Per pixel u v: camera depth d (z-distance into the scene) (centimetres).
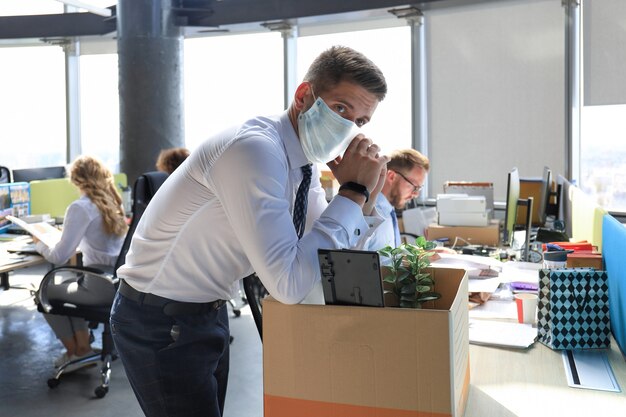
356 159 137
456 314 126
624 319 176
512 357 177
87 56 859
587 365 170
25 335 479
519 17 602
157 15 689
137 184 341
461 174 646
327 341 126
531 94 604
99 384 377
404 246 151
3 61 867
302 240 128
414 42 651
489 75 623
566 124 589
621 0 556
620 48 561
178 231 142
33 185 579
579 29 584
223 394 169
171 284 144
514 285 254
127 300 149
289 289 123
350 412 126
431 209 509
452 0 590
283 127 141
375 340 123
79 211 380
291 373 130
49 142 873
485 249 400
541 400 147
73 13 773
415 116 662
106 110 862
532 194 515
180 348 146
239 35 777
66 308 364
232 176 126
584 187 591
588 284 183
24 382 384
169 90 700
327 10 639
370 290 124
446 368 119
